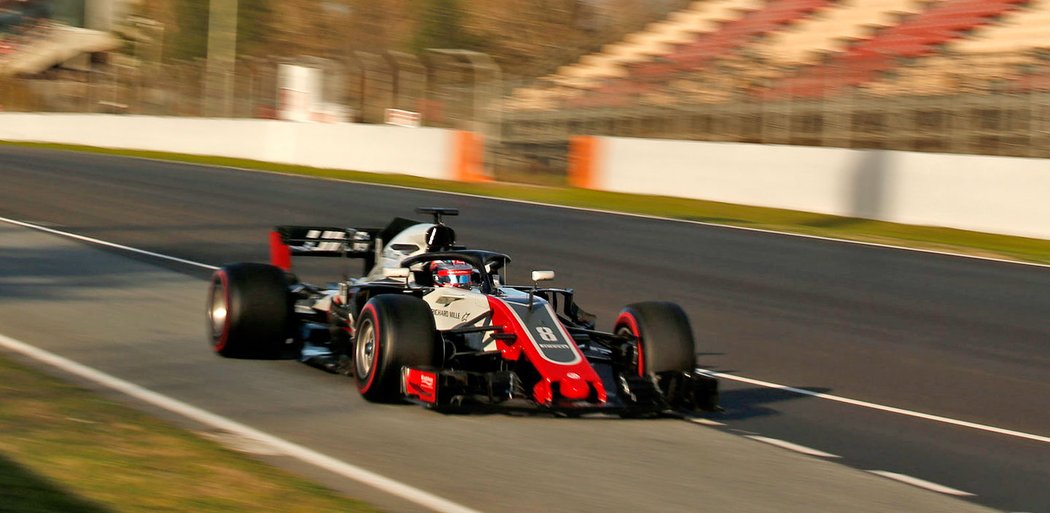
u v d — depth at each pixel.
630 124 107.31
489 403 24.34
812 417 28.48
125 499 17.53
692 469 22.06
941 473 23.95
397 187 89.62
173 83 148.38
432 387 23.97
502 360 26.22
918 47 108.31
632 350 27.30
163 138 127.62
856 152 76.50
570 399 24.81
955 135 84.38
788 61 113.00
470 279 28.38
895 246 63.41
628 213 76.06
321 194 81.56
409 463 21.09
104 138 135.62
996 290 50.56
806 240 64.75
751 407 29.23
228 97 137.88
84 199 72.75
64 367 27.55
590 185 94.00
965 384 33.50
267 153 115.44
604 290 47.31
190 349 31.20
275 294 29.73
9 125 148.25
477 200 82.06
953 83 90.00
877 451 25.50
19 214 64.25
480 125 108.12
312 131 111.75
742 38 129.50
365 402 25.83
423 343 25.03
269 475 19.33
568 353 25.33
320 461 20.67
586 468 21.50
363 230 33.19
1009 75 88.12
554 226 67.88
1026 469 24.72
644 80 117.25
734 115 99.25
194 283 43.88
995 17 111.25
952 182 71.81
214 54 189.12
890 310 45.12
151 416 23.12
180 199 74.94
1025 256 61.00
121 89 157.62
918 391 32.28
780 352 36.88
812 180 79.00
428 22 195.38
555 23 198.50
